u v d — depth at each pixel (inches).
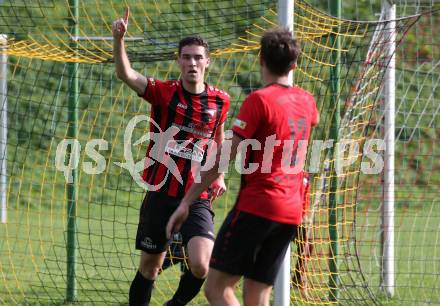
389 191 1144.8
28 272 1250.0
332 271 1048.8
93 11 1446.9
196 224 831.7
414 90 1739.7
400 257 1421.0
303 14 1063.0
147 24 1316.4
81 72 1304.1
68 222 1088.8
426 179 1881.2
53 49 1107.3
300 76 1122.0
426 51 1674.5
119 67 814.5
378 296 1101.1
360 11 1966.0
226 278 669.9
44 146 1925.4
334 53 1059.3
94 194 1962.4
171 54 1075.9
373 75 1058.7
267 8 1219.2
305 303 997.2
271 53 672.4
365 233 1375.5
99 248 1475.1
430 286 1186.6
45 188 1948.8
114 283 1179.9
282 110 662.5
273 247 678.5
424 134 1904.5
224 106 861.2
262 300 687.1
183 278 858.1
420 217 1742.1
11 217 1792.6
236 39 1138.0
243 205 664.4
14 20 1307.8
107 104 1750.7
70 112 1105.4
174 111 842.8
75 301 1054.4
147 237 844.0
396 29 992.9
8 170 1918.1
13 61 1908.2
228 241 666.2
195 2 1197.7
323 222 1067.3
